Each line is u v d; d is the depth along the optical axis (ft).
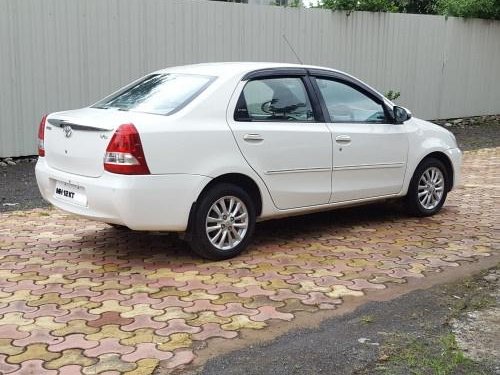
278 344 13.21
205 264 18.25
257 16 40.24
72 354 12.68
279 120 19.43
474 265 18.63
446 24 50.70
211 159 17.56
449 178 24.81
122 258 18.83
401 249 20.10
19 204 25.62
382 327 14.14
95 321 14.28
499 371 12.05
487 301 15.75
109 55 35.06
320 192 20.34
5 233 21.48
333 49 44.57
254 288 16.42
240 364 12.34
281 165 19.17
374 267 18.30
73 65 34.04
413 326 14.20
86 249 19.70
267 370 12.09
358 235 21.66
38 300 15.51
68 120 17.70
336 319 14.56
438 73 51.08
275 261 18.67
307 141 19.70
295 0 44.68
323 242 20.77
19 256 18.99
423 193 23.90
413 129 23.24
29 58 32.78
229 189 18.16
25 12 32.35
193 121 17.43
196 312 14.83
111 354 12.69
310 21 42.91
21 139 33.24
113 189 16.26
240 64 19.81
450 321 14.48
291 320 14.47
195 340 13.35
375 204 26.07
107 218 16.78
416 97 50.19
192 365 12.28
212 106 17.93
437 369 12.06
